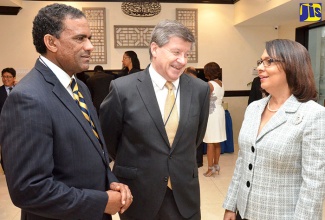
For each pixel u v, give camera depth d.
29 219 1.09
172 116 1.50
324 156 1.20
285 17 5.26
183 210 1.51
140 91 1.50
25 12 5.54
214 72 4.27
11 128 0.96
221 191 3.60
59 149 1.05
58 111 1.05
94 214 1.05
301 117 1.24
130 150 1.52
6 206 3.20
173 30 1.39
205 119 1.69
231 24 6.10
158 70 1.48
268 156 1.29
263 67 1.34
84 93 1.33
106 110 1.57
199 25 6.00
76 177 1.08
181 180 1.49
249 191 1.35
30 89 1.00
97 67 4.79
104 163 1.20
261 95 4.84
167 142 1.47
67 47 1.08
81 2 5.64
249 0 5.35
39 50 1.12
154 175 1.46
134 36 5.82
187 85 1.58
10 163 0.95
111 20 5.75
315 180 1.20
